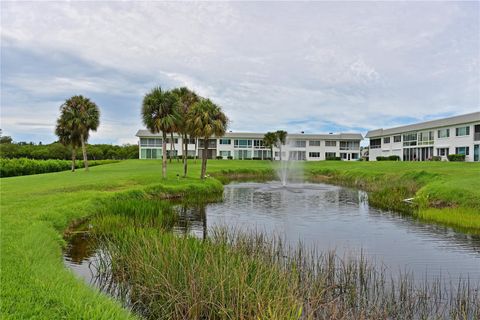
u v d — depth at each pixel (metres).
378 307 6.71
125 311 5.74
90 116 36.72
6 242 8.44
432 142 52.19
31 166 43.53
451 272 9.15
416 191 22.58
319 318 6.06
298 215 17.77
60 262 8.23
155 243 8.21
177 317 5.95
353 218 16.91
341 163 57.81
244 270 6.64
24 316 4.73
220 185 30.06
